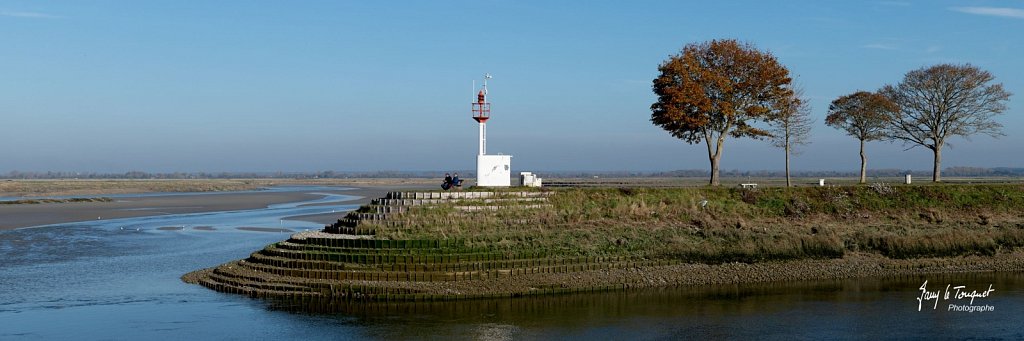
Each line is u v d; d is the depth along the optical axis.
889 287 36.59
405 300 33.28
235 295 34.25
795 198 51.81
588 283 35.69
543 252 37.88
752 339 27.75
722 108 57.66
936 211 51.12
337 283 34.50
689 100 57.12
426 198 45.28
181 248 49.56
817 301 33.66
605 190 51.12
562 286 35.09
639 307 32.41
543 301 33.31
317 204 100.94
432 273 35.25
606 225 44.41
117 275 39.09
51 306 32.00
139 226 65.31
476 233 40.56
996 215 51.47
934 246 42.50
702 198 51.22
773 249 40.56
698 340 27.61
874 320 30.44
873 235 43.56
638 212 47.25
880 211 51.25
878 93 66.25
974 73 63.56
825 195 52.53
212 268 39.88
